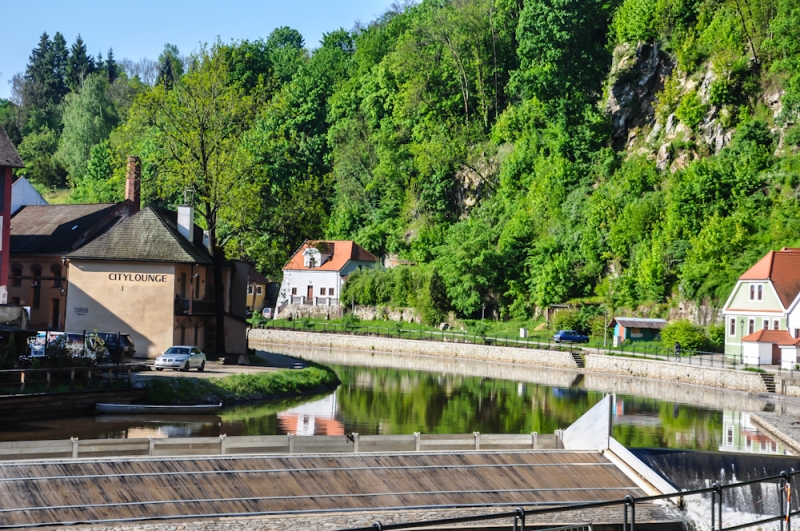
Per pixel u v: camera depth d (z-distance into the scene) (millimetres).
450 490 35594
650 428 56156
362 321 135625
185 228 77625
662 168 122938
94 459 32469
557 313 113438
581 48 140375
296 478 34438
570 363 96688
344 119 171750
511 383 82188
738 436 53656
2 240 67750
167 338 70125
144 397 54000
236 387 59406
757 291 88438
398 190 158250
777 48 120750
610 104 136375
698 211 109000
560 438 41375
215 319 77375
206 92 77812
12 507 29641
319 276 145625
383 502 34281
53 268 82750
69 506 30359
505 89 156375
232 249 78938
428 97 160125
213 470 33688
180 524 30422
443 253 136500
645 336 101438
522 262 125125
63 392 49219
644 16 135250
